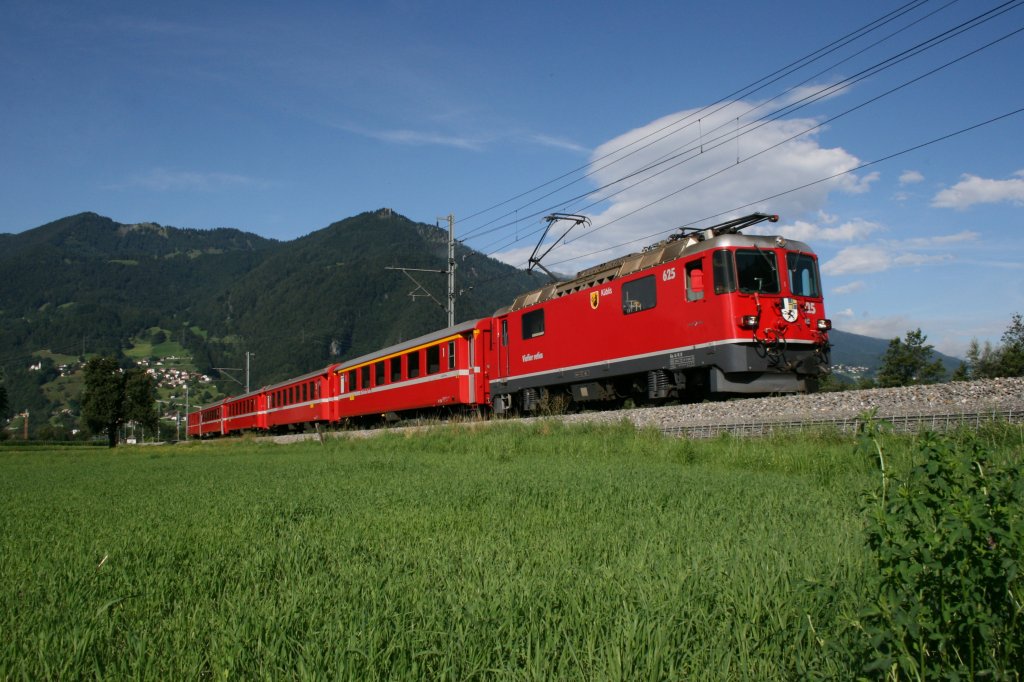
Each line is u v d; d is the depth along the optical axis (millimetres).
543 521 6992
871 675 2955
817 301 18219
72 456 32125
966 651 2883
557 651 3354
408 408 31000
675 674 3109
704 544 5367
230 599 4230
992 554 2781
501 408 26156
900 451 9938
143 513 8445
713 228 18656
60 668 3256
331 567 5051
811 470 10992
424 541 6031
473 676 3156
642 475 10703
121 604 4207
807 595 3791
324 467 15125
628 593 4070
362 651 3232
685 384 18984
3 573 5301
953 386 14273
